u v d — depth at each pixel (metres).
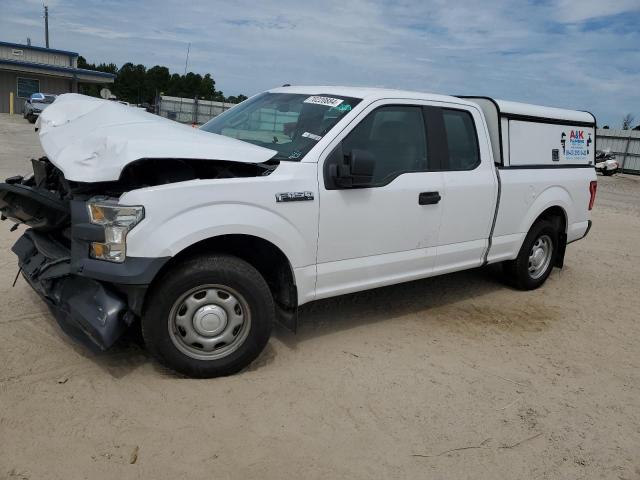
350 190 4.27
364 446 3.26
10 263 5.80
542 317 5.69
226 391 3.70
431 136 4.93
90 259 3.48
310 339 4.65
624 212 13.98
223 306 3.76
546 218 6.45
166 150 3.48
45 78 42.12
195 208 3.56
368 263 4.52
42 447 2.99
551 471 3.20
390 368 4.24
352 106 4.46
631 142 30.38
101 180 3.35
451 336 4.98
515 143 5.81
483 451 3.32
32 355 3.92
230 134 4.77
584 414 3.85
